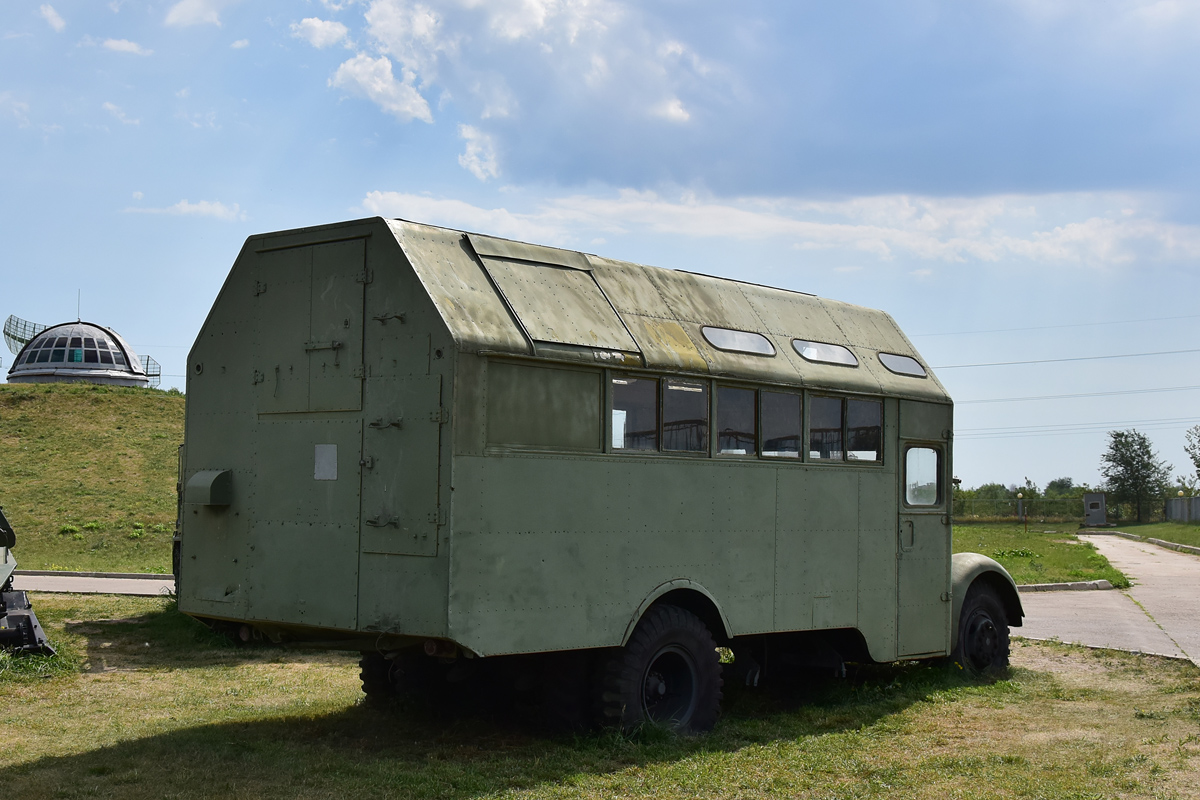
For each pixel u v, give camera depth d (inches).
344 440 254.8
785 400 326.3
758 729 300.8
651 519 280.1
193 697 331.3
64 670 369.4
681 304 313.1
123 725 285.6
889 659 358.9
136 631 471.2
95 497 1322.6
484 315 251.6
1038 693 362.0
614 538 269.9
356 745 266.7
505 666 281.4
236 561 271.9
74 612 531.2
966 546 1406.3
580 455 263.6
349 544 251.4
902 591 365.7
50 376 2076.8
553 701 278.2
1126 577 909.8
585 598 261.4
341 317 259.3
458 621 234.1
